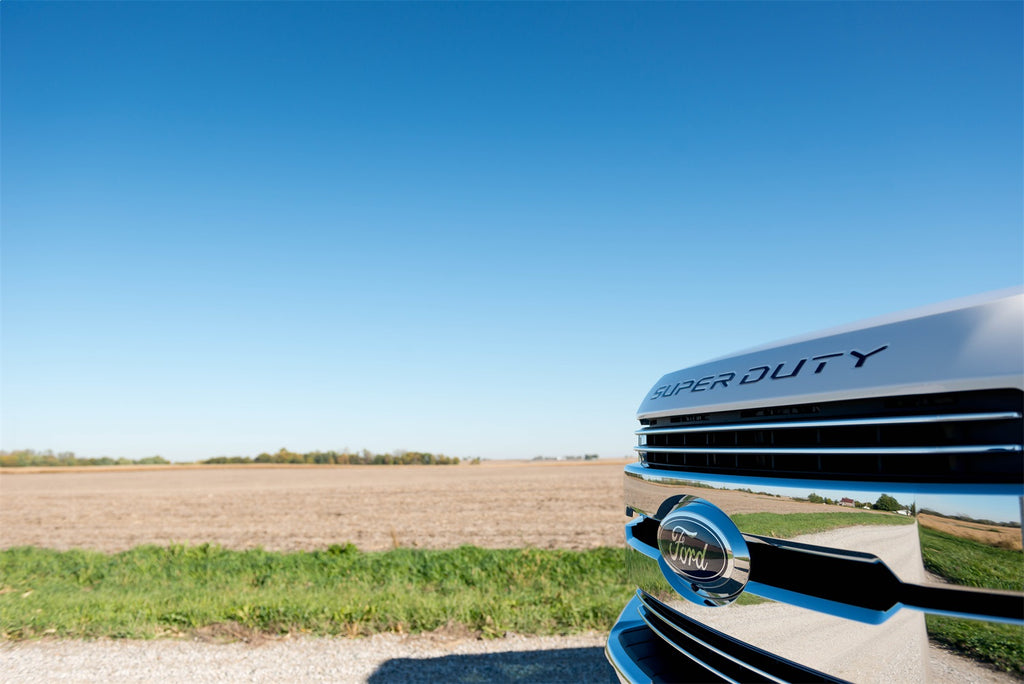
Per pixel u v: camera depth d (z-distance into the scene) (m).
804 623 1.67
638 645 2.38
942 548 1.38
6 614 5.86
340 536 17.59
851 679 1.55
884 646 1.48
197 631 5.46
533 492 33.97
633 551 2.56
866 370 1.65
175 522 22.36
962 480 1.39
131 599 6.77
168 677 4.36
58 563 10.01
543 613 5.80
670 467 2.34
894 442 1.54
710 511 2.02
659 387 2.68
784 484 1.77
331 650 4.91
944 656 1.36
